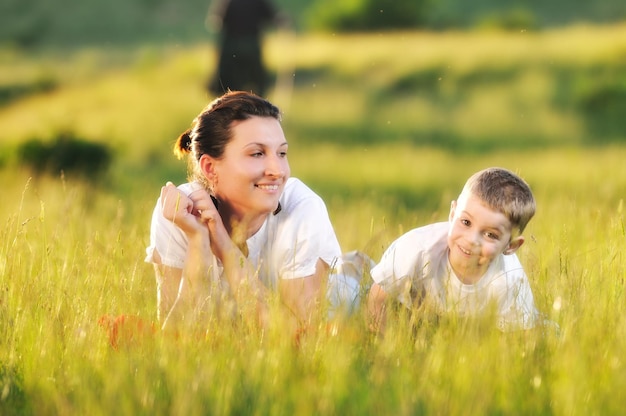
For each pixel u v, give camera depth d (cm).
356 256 691
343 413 468
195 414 455
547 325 556
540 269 640
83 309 582
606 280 599
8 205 1178
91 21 5744
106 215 1040
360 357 534
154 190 1781
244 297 566
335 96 3020
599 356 504
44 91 3962
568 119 2750
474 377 481
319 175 2117
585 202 1261
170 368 499
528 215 591
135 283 617
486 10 5772
